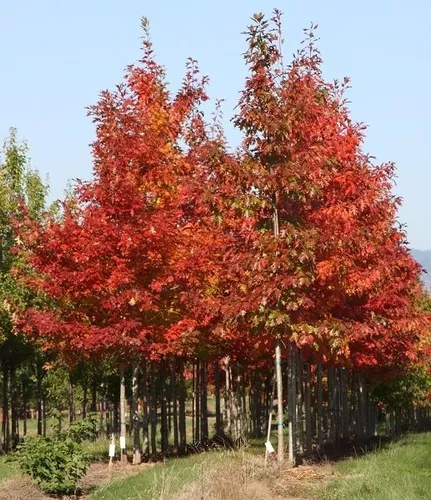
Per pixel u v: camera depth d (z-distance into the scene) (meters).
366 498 11.95
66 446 14.96
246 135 16.38
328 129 17.55
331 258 16.33
